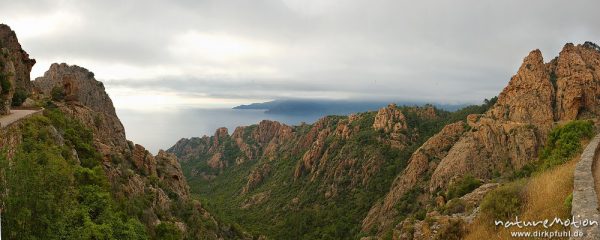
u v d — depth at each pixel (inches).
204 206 3462.1
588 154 1075.9
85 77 3656.5
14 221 655.1
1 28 2267.5
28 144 1144.8
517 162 3297.2
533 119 3545.8
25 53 2432.3
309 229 4478.3
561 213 746.2
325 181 5467.5
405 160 4963.1
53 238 732.7
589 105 3437.5
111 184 1587.1
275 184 6628.9
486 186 1471.5
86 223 950.4
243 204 6353.3
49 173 813.2
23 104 1798.7
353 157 5482.3
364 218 4286.4
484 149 3590.1
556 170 1125.7
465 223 1048.2
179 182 2987.2
